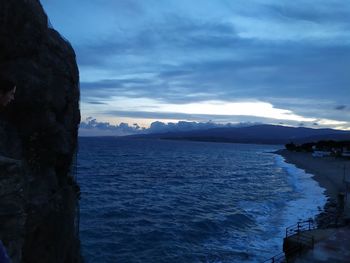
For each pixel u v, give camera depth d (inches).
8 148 312.5
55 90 369.4
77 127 459.5
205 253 960.9
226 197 1999.3
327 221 1133.7
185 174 3297.2
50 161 371.6
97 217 1362.0
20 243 236.2
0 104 139.3
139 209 1562.5
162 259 918.4
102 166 3720.5
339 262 662.5
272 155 7805.1
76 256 454.3
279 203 1761.8
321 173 3260.3
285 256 765.3
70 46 428.1
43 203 343.9
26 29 325.1
